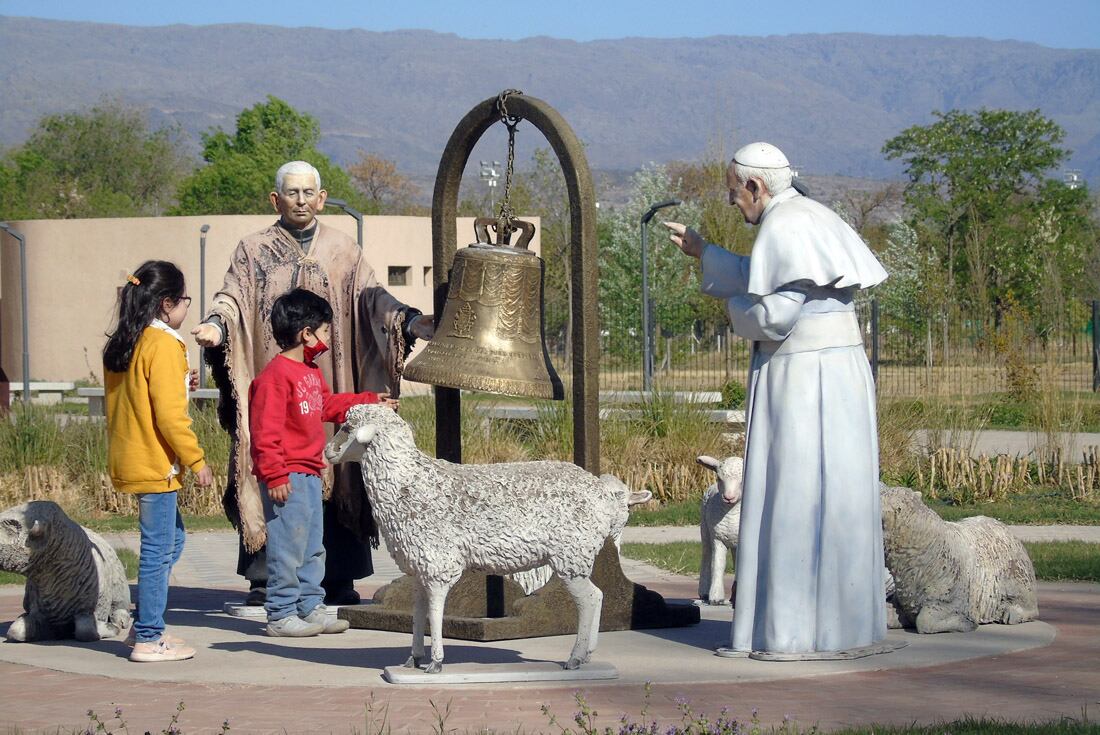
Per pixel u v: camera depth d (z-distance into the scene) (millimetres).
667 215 48750
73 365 44906
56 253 44844
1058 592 9930
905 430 18250
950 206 66438
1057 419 18016
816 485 7066
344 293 8781
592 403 7734
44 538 7703
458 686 6426
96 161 96812
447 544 6379
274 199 8773
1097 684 6410
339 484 8727
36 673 6977
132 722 5758
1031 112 68438
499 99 7961
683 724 5438
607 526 6516
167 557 7285
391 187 108062
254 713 5902
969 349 21812
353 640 7852
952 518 15008
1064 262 49781
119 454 7238
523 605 7723
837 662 6945
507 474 6512
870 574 7168
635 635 7867
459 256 7512
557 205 61062
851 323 7234
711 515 9266
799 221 6992
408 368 7465
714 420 18875
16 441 17734
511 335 7441
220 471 17047
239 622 8711
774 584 7062
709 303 36594
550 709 5906
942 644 7465
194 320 43000
